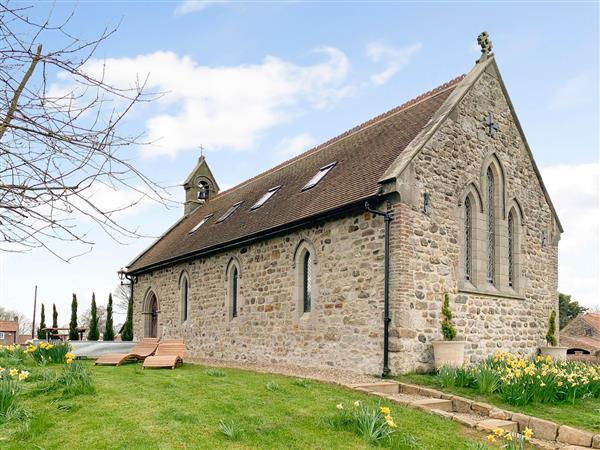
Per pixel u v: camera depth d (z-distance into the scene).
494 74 16.70
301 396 9.72
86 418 7.54
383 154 15.17
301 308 15.89
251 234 17.73
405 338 12.55
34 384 9.23
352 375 12.87
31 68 4.49
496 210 16.19
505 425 8.99
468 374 11.52
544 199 18.16
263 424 7.82
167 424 7.48
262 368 14.95
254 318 17.97
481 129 15.88
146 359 13.48
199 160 32.47
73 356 10.34
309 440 7.38
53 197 4.51
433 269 13.51
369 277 13.45
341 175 16.45
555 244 18.23
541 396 10.55
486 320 14.95
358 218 14.00
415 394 11.06
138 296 28.38
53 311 36.19
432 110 15.91
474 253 15.04
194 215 30.48
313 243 15.49
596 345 29.94
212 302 20.80
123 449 6.48
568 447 8.45
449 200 14.36
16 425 7.15
